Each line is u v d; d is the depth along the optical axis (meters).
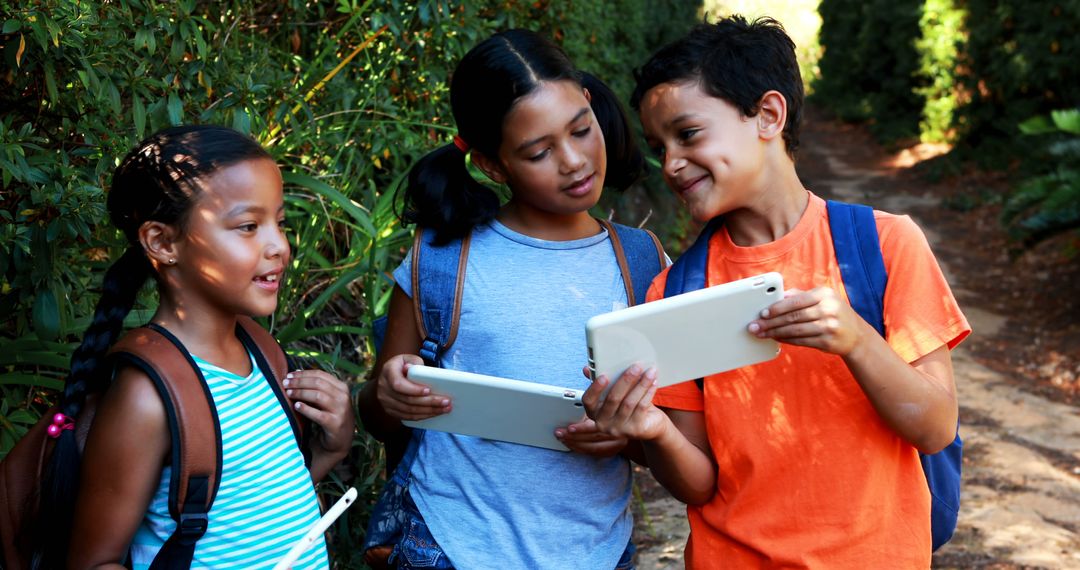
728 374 1.80
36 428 1.61
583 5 4.62
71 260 2.22
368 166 3.17
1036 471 4.77
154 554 1.61
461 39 3.34
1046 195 8.20
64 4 1.91
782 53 1.78
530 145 1.89
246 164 1.63
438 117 3.42
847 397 1.72
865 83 18.58
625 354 1.65
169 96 2.22
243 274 1.62
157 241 1.63
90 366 1.63
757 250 1.81
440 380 1.85
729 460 1.79
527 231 2.08
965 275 9.20
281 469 1.70
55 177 1.94
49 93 2.01
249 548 1.64
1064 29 10.60
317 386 1.80
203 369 1.63
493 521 1.97
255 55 2.75
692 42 1.75
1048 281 8.48
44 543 1.57
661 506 4.20
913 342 1.67
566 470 1.99
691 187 1.76
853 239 1.75
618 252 2.09
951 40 13.04
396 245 2.87
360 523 2.67
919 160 14.44
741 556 1.78
